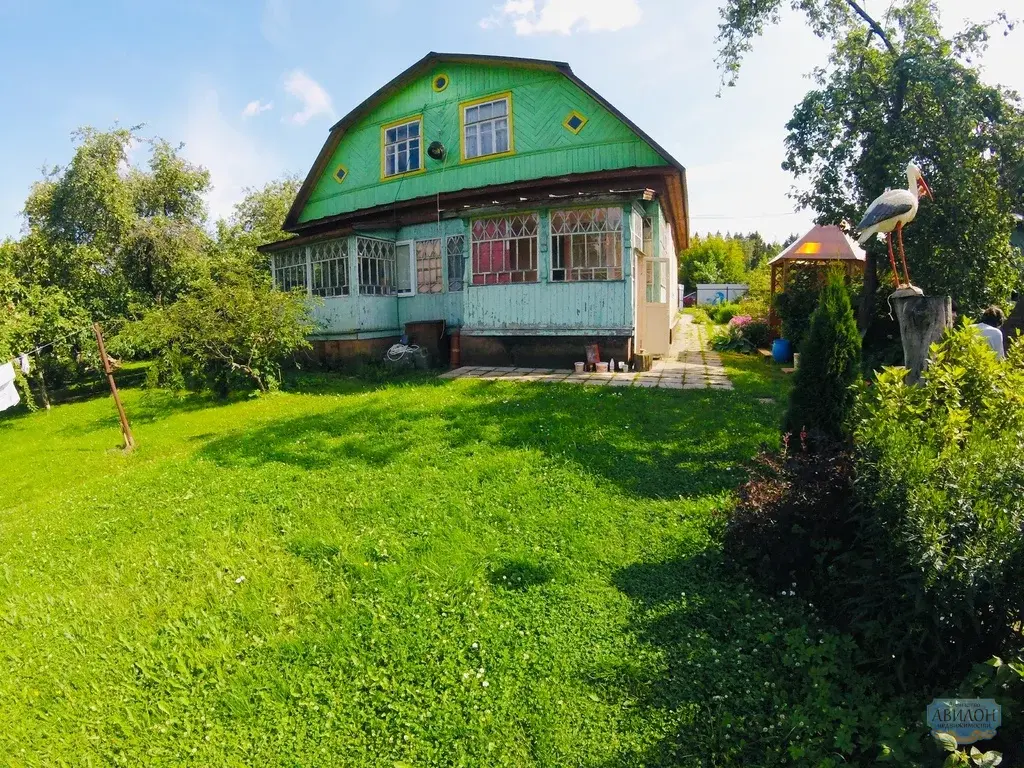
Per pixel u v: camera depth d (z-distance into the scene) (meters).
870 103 10.77
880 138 10.40
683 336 18.95
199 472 6.47
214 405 11.26
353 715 2.82
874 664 2.77
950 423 2.87
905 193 4.68
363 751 2.62
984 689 2.22
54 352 13.78
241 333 11.41
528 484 5.20
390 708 2.82
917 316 4.37
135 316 15.10
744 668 2.88
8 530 5.66
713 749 2.46
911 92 10.52
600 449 6.07
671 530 4.27
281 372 12.51
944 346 3.39
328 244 13.95
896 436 2.82
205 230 18.45
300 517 4.96
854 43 11.13
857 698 2.58
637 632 3.18
